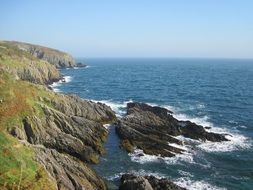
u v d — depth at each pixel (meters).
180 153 48.62
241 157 48.34
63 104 55.44
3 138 33.00
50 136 44.53
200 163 45.66
